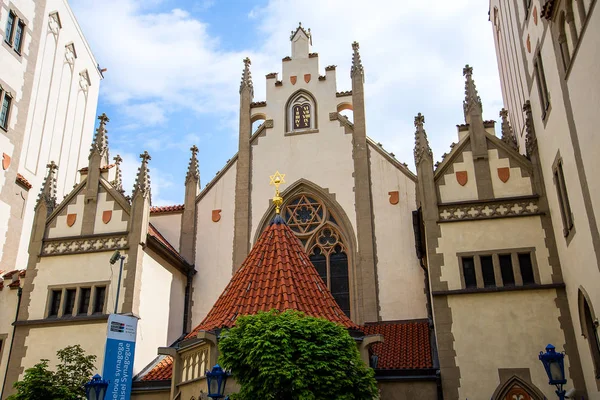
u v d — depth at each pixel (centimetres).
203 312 3406
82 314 2947
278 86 3847
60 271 3058
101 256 3045
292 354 1795
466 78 2970
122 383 2467
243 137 3741
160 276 3209
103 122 3434
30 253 3123
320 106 3725
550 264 2552
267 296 2306
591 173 2047
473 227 2673
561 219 2473
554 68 2395
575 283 2353
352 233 3369
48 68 4700
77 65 5231
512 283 2567
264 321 1889
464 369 2434
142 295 3000
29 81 4050
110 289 2964
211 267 3494
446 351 2477
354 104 3678
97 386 1970
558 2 2242
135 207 3111
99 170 3275
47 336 2916
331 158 3575
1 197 3753
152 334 3045
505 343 2450
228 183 3675
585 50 1995
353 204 3441
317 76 3819
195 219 3631
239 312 2264
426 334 2948
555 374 1744
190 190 3697
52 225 3194
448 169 2805
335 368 1814
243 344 1817
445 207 2730
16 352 2908
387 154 3503
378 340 2300
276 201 2753
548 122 2545
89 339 2864
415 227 3088
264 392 1759
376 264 3278
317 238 3431
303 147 3644
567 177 2339
